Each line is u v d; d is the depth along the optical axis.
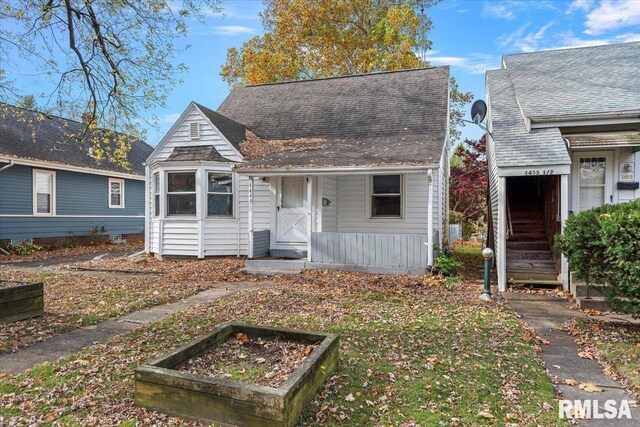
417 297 6.84
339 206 11.22
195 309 6.07
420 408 3.08
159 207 11.41
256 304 6.30
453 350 4.30
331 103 13.02
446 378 3.60
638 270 4.59
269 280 8.55
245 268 9.59
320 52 23.75
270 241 10.77
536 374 3.73
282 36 23.28
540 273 8.08
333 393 3.28
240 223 11.33
